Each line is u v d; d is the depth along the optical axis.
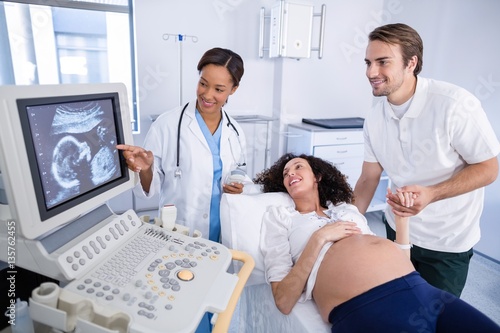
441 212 1.34
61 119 0.66
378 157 1.46
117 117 0.84
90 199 0.74
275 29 2.57
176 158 1.36
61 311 0.57
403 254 1.09
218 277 0.76
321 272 1.06
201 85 1.24
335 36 2.94
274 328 1.14
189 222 1.40
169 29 2.53
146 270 0.72
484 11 2.19
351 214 1.33
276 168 1.52
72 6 2.32
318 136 2.62
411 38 1.15
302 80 2.91
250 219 1.29
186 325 0.61
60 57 2.39
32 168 0.58
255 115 2.87
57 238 0.69
